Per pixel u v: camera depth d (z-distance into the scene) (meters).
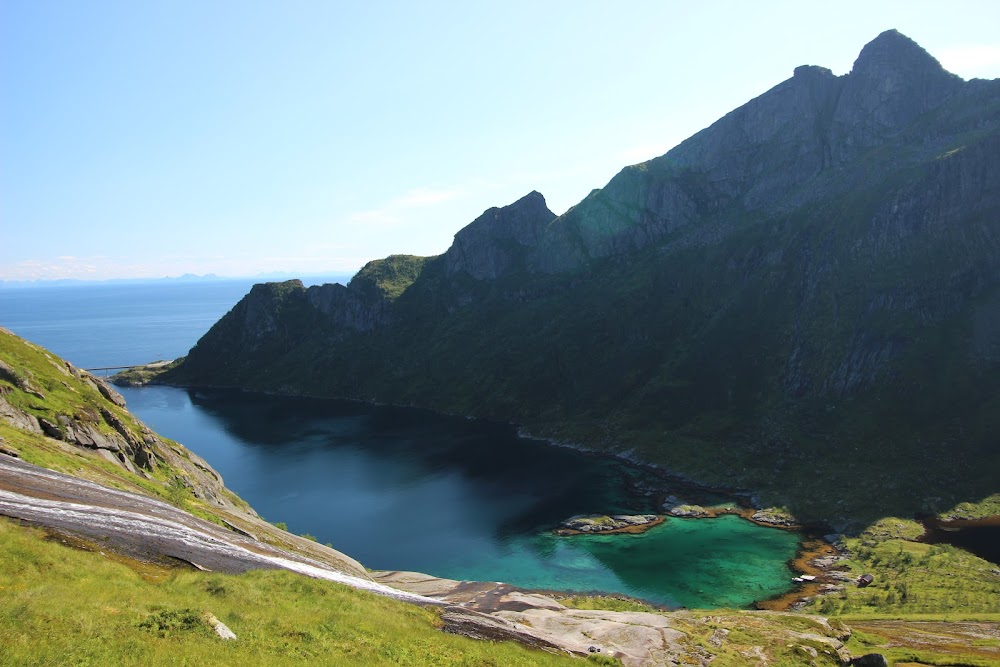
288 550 52.62
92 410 65.56
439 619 39.06
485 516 126.69
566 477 153.25
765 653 48.25
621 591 92.12
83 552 30.95
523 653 34.41
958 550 99.56
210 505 60.91
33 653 18.61
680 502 132.88
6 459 40.69
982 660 54.25
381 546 111.44
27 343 75.38
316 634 27.67
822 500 127.94
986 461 128.38
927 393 151.38
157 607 25.28
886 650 56.91
